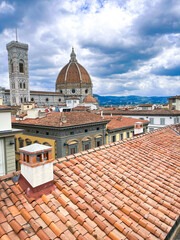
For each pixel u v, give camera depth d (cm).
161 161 1270
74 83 18175
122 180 968
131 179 993
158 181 1008
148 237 647
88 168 1017
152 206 818
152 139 1688
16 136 3909
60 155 3056
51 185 788
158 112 6619
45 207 692
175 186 984
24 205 680
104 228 651
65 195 777
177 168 1195
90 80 19562
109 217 700
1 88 14862
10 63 14388
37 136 3453
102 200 786
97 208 732
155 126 6650
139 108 9119
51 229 611
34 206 684
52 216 660
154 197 868
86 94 18850
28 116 3881
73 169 970
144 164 1188
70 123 3188
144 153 1360
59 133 3038
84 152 1184
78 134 3306
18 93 13962
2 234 560
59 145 3052
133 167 1123
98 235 613
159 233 672
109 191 869
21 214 645
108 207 756
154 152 1409
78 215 675
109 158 1173
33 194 719
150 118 6744
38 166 730
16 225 591
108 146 1352
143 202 830
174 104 8056
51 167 780
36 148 732
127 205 798
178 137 1873
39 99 15738
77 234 600
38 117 3769
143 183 966
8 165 2019
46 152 761
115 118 5062
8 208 662
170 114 6269
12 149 2042
